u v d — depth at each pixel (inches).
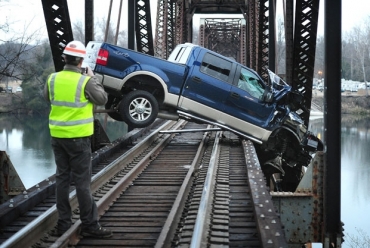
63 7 407.2
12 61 552.1
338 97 281.9
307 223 308.7
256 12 813.9
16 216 246.1
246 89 481.7
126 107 467.8
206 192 276.5
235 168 393.4
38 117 1728.6
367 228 844.6
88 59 470.9
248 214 260.2
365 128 1931.6
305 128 495.5
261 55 699.4
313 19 426.0
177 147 518.9
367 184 1098.7
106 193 289.3
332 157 286.8
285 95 465.4
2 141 1369.3
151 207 280.8
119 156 429.4
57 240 203.6
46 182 301.9
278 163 502.3
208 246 205.9
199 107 476.7
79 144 211.9
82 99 211.5
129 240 222.8
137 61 467.8
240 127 485.7
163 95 495.8
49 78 215.5
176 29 1191.6
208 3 1362.0
